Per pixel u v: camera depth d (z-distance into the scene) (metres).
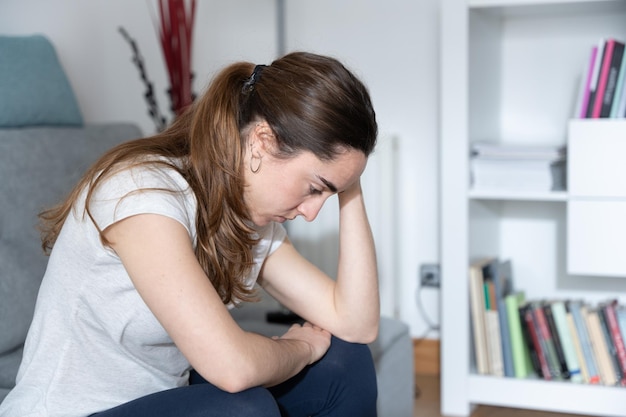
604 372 2.28
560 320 2.30
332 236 2.63
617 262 2.18
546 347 2.32
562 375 2.31
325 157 1.13
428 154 2.70
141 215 1.11
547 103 2.62
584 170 2.18
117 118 2.65
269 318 1.95
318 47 2.77
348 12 2.73
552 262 2.65
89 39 2.54
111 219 1.12
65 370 1.17
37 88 1.96
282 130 1.13
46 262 1.73
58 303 1.18
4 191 1.70
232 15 2.79
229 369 1.11
